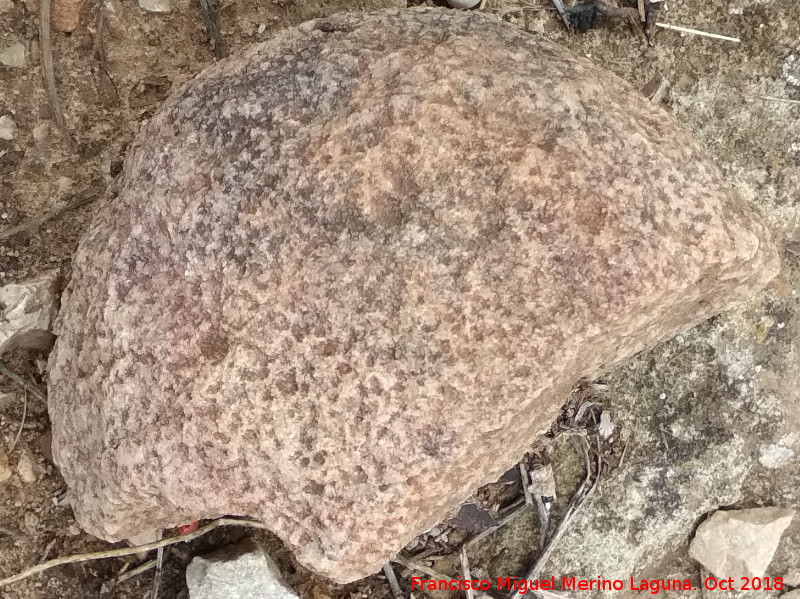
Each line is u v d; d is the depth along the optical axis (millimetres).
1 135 536
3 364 528
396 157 436
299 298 433
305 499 432
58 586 535
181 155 458
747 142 584
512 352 427
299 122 446
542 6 584
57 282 530
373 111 440
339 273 432
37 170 540
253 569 532
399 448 426
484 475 473
